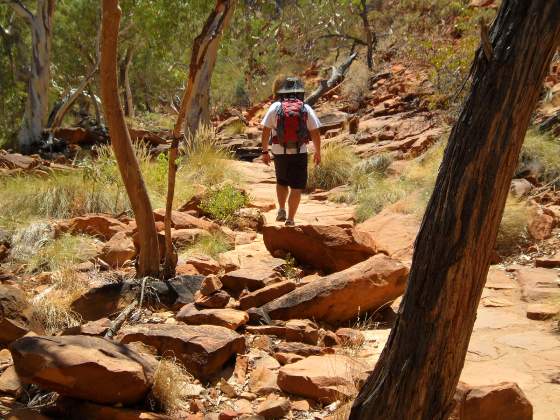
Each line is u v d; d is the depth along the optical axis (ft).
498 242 22.21
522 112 8.16
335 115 60.95
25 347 12.00
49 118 73.00
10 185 29.01
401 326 8.74
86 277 19.21
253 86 89.10
